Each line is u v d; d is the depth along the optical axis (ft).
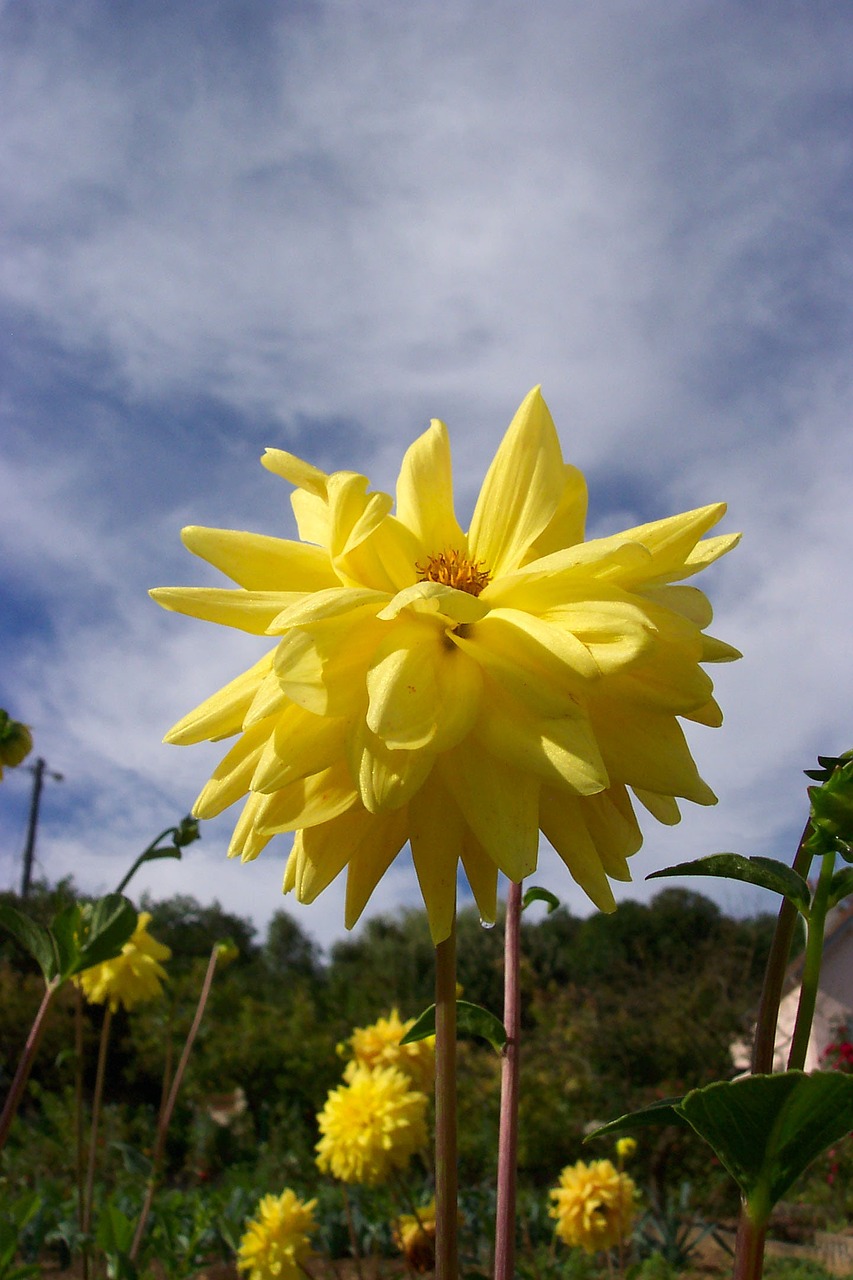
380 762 4.03
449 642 4.63
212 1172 34.83
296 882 4.46
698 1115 3.25
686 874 3.72
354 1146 12.94
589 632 4.15
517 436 5.65
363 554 4.91
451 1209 3.89
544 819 4.45
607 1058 38.11
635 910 64.23
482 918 4.51
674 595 4.74
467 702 4.20
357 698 4.26
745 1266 3.31
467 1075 34.40
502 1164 5.15
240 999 44.11
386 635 4.46
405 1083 13.48
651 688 4.33
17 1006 44.34
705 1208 29.12
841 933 43.60
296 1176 29.32
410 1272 13.30
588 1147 31.12
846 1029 40.75
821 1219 29.60
